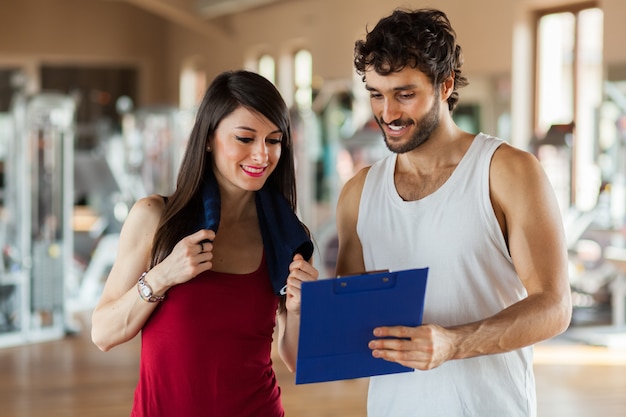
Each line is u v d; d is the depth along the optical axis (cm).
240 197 260
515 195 246
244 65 1675
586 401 632
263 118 246
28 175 880
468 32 1162
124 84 2008
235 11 1694
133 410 256
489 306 252
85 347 858
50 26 1909
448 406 251
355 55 250
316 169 1310
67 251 913
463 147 257
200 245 239
